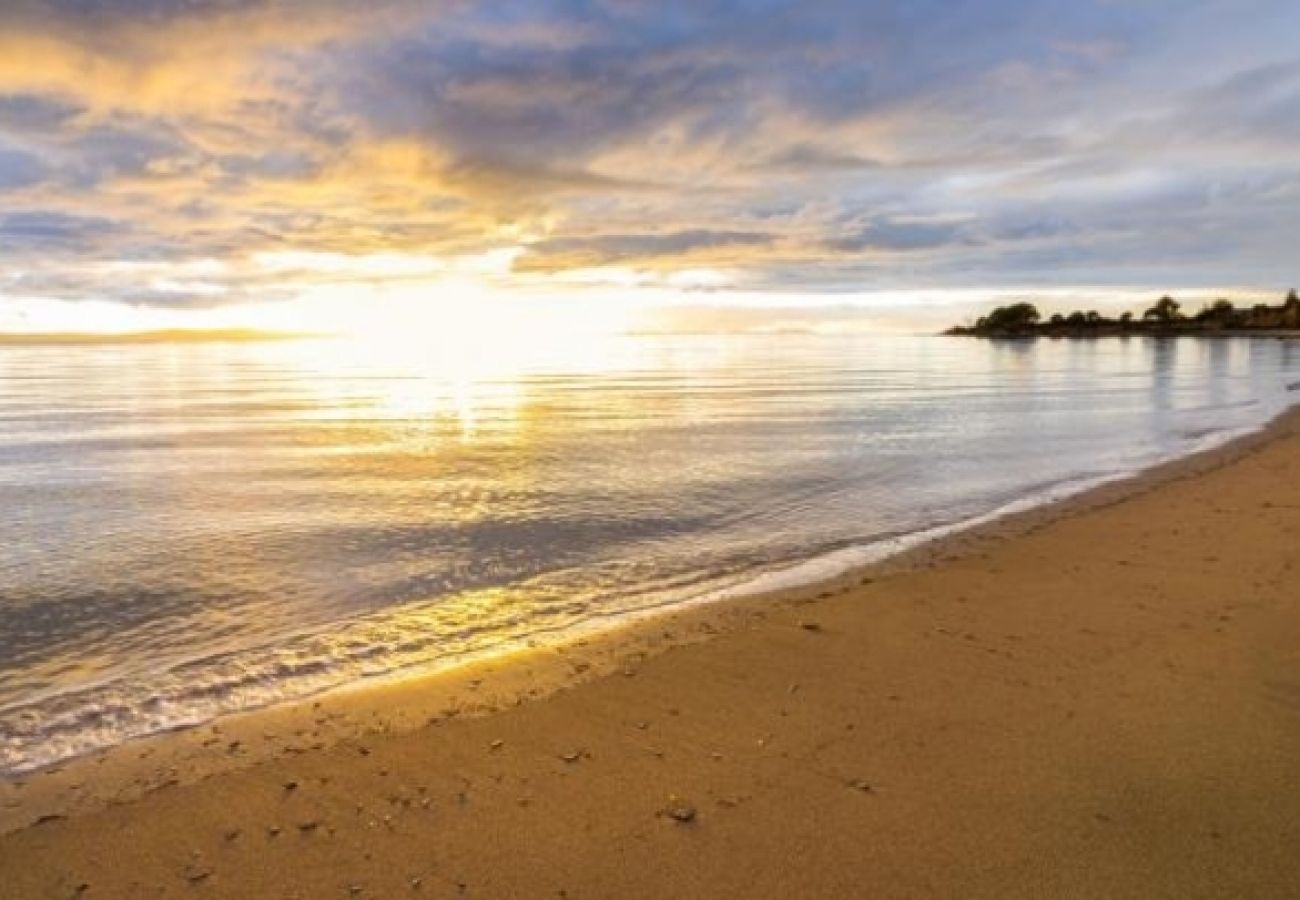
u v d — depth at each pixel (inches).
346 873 166.6
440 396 2138.3
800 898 155.0
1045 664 267.0
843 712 236.2
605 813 186.4
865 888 157.2
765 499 653.3
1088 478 716.7
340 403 1910.7
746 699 248.5
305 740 234.7
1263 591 335.6
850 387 2321.6
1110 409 1488.7
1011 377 2716.5
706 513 599.8
